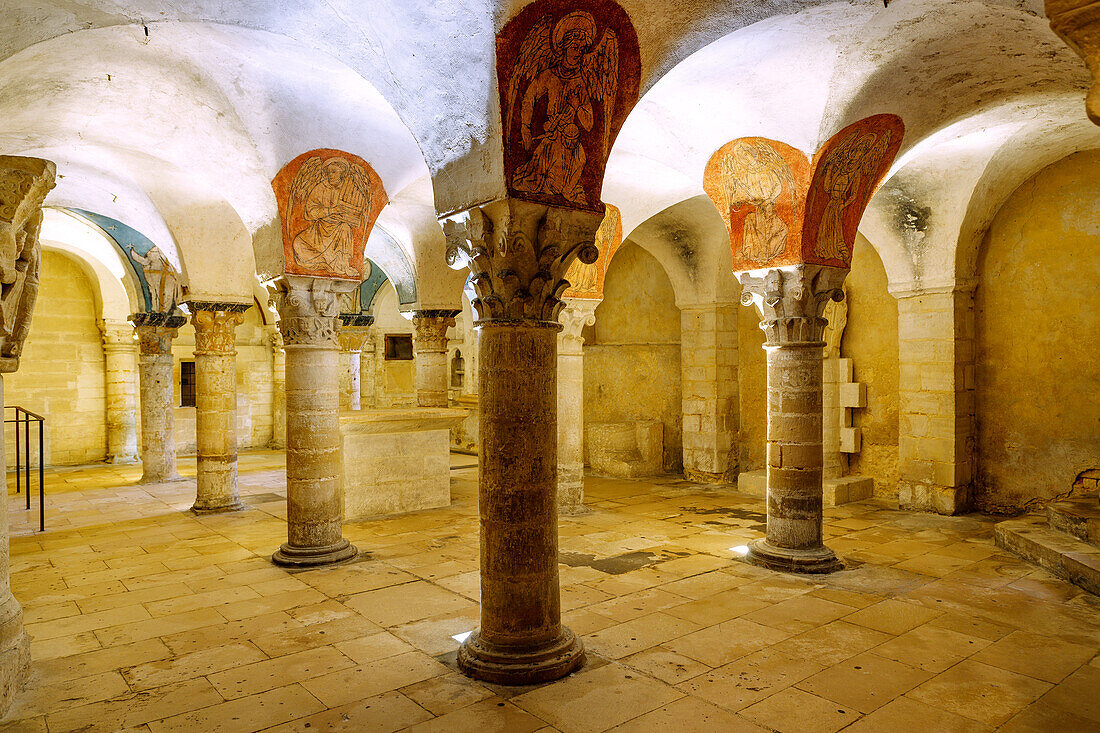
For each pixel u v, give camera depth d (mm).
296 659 5184
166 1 5078
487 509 4938
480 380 4996
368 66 5223
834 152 6730
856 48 5766
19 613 4848
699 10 5000
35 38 5141
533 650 4891
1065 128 8258
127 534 9422
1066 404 9578
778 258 7254
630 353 14953
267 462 16703
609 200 10070
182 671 4984
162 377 13852
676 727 4152
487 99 4562
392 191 8047
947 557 7926
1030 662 5070
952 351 10039
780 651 5273
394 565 7711
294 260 7445
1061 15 2730
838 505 10914
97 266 15812
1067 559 6992
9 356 4668
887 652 5250
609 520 9977
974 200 9523
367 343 19688
